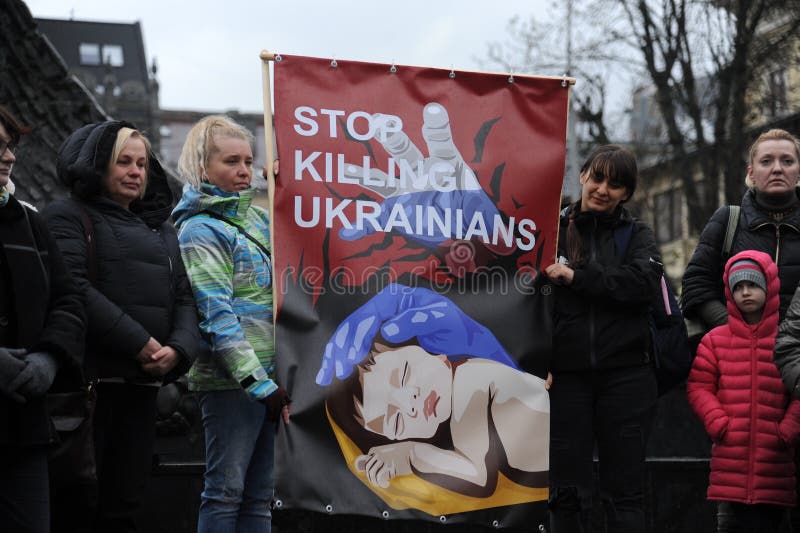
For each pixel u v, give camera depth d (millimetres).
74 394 3992
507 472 4758
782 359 4742
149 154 4430
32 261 3695
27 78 6930
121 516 4125
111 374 4109
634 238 5000
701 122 22016
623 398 4879
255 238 4730
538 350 4844
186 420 6008
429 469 4691
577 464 4898
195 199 4566
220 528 4445
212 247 4480
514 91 4969
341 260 4715
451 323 4781
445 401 4738
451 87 4918
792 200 5273
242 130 4688
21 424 3568
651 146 24359
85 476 4039
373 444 4648
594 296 4797
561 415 4918
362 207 4766
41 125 6949
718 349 5070
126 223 4242
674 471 6266
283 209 4691
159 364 4129
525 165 4934
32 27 6930
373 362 4688
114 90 58000
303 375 4605
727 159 21453
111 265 4156
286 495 4559
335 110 4797
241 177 4617
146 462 4207
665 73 21594
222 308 4410
